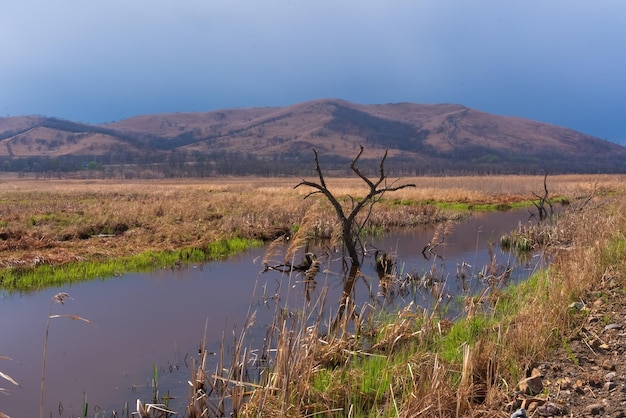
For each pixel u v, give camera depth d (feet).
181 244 58.23
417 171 649.61
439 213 92.63
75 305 34.55
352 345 23.98
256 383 21.11
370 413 16.80
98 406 19.89
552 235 56.65
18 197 139.13
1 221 72.08
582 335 20.93
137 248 54.80
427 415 15.40
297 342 20.07
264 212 80.43
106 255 51.03
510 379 17.81
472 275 42.98
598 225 45.09
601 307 23.85
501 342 20.43
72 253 50.03
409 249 57.98
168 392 20.99
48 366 23.94
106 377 22.59
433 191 144.77
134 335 28.07
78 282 41.68
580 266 29.99
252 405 17.53
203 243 57.36
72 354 25.39
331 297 36.09
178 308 33.63
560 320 21.97
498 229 76.23
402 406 16.21
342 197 107.45
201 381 19.85
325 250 52.03
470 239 66.13
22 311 33.14
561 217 74.18
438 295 33.42
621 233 39.81
